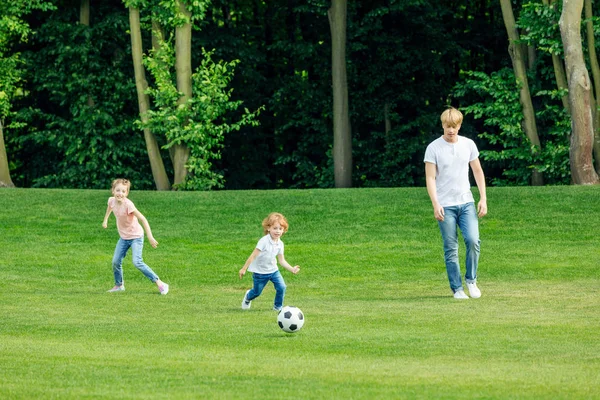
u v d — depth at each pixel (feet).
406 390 48.75
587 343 66.59
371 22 268.41
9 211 172.04
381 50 271.69
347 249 142.10
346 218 164.66
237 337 71.46
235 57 272.31
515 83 240.94
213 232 157.79
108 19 255.50
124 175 262.67
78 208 175.83
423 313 85.20
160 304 95.76
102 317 85.20
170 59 226.99
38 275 123.03
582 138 207.82
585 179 209.56
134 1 225.15
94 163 259.39
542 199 172.65
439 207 94.84
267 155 292.20
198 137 226.99
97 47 257.34
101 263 133.49
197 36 267.39
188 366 56.75
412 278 118.32
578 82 206.18
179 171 233.55
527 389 48.88
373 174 284.61
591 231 151.02
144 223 104.99
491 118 241.96
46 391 48.42
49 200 181.88
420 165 282.36
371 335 71.56
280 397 46.93
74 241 151.43
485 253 136.46
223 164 290.56
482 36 290.76
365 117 278.46
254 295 90.27
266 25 292.40
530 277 116.67
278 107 282.36
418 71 282.77
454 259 96.17
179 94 228.02
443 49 279.08
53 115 265.54
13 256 137.69
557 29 222.07
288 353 63.16
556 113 240.94
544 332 72.23
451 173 94.58
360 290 108.17
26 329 76.95
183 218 167.84
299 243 148.15
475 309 87.61
